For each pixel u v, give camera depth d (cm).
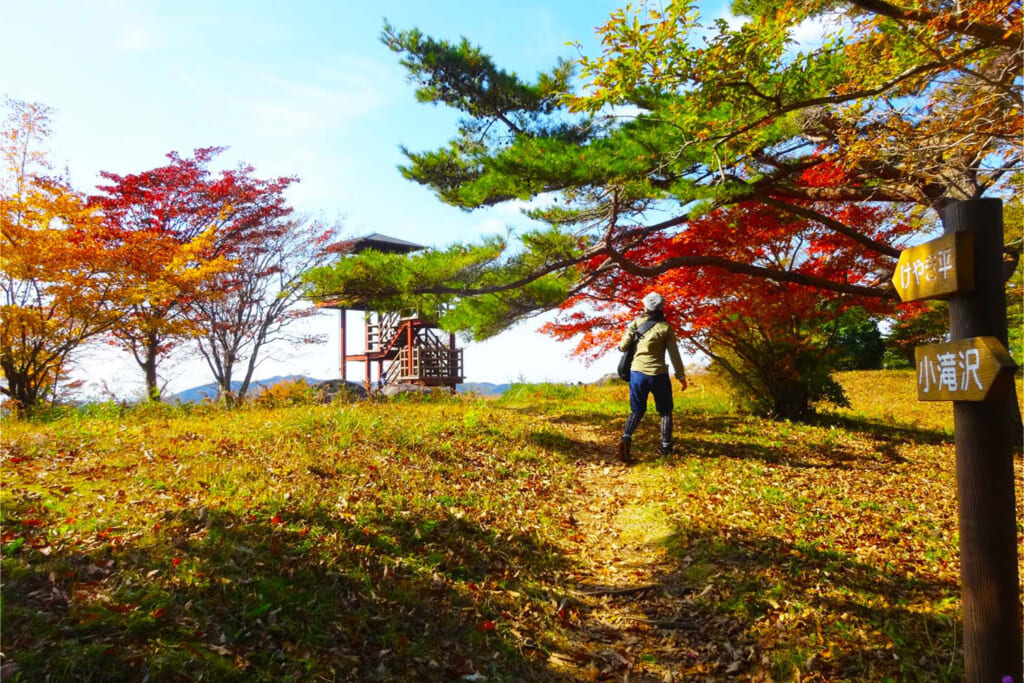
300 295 1053
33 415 1127
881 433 1120
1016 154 855
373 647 337
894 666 364
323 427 838
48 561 349
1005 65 745
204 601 332
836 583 470
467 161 1259
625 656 392
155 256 1427
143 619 301
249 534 423
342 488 566
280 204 1847
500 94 1264
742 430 1062
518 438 951
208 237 1555
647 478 777
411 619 375
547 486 734
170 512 445
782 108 793
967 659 267
